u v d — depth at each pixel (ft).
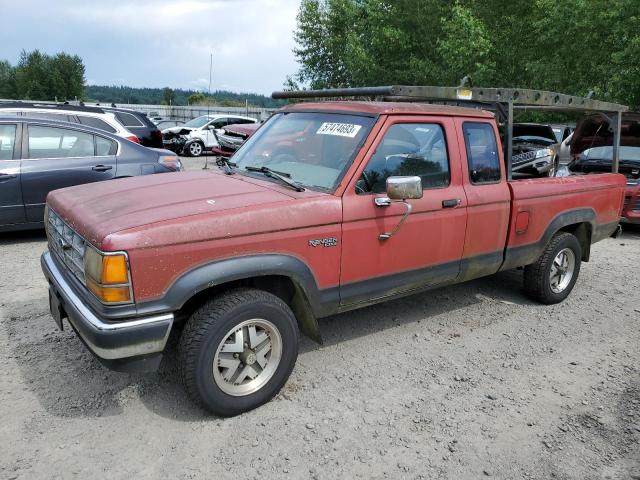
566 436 10.57
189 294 9.50
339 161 11.88
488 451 10.02
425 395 11.82
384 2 74.38
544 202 15.99
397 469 9.41
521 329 15.70
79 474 8.90
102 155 23.75
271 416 10.74
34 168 21.89
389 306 16.98
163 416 10.57
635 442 10.46
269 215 10.30
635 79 48.08
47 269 11.62
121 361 9.39
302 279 10.91
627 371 13.38
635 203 29.04
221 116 69.97
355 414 10.96
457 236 13.73
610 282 20.80
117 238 8.87
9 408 10.61
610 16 48.78
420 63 67.62
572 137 35.09
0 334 13.78
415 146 12.76
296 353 11.18
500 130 15.51
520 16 63.67
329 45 94.63
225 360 10.25
